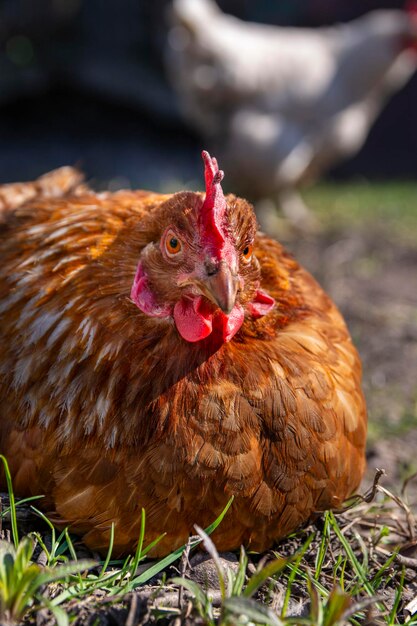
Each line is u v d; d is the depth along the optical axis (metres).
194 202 0.73
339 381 0.81
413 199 2.42
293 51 2.01
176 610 0.73
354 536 0.84
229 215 0.73
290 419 0.77
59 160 2.92
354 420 0.81
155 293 0.75
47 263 0.80
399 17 2.13
